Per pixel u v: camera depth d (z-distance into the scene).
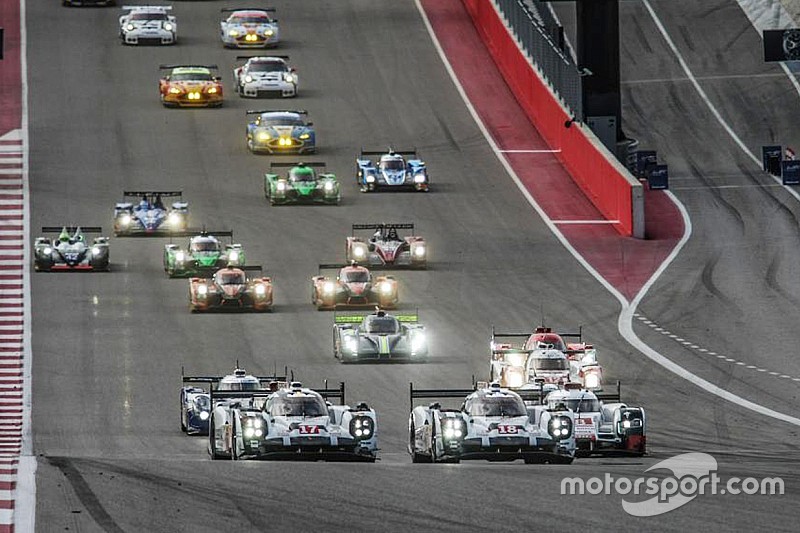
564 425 105.19
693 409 140.75
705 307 185.62
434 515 78.62
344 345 158.88
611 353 164.12
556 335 150.88
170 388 148.62
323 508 80.12
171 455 119.88
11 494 83.44
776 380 153.12
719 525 76.06
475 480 87.44
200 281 182.62
